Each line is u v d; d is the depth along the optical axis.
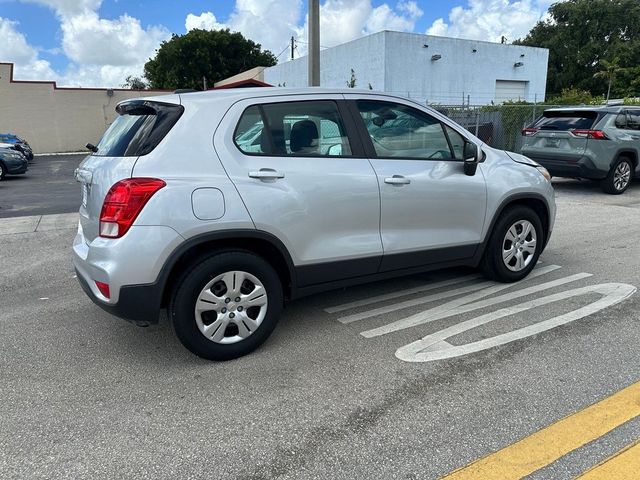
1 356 3.64
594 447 2.52
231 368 3.41
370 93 4.02
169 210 3.11
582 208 9.00
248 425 2.78
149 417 2.86
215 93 3.50
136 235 3.07
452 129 4.43
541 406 2.88
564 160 10.15
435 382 3.18
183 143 3.25
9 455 2.54
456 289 4.82
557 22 52.53
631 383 3.09
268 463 2.47
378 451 2.54
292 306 4.49
